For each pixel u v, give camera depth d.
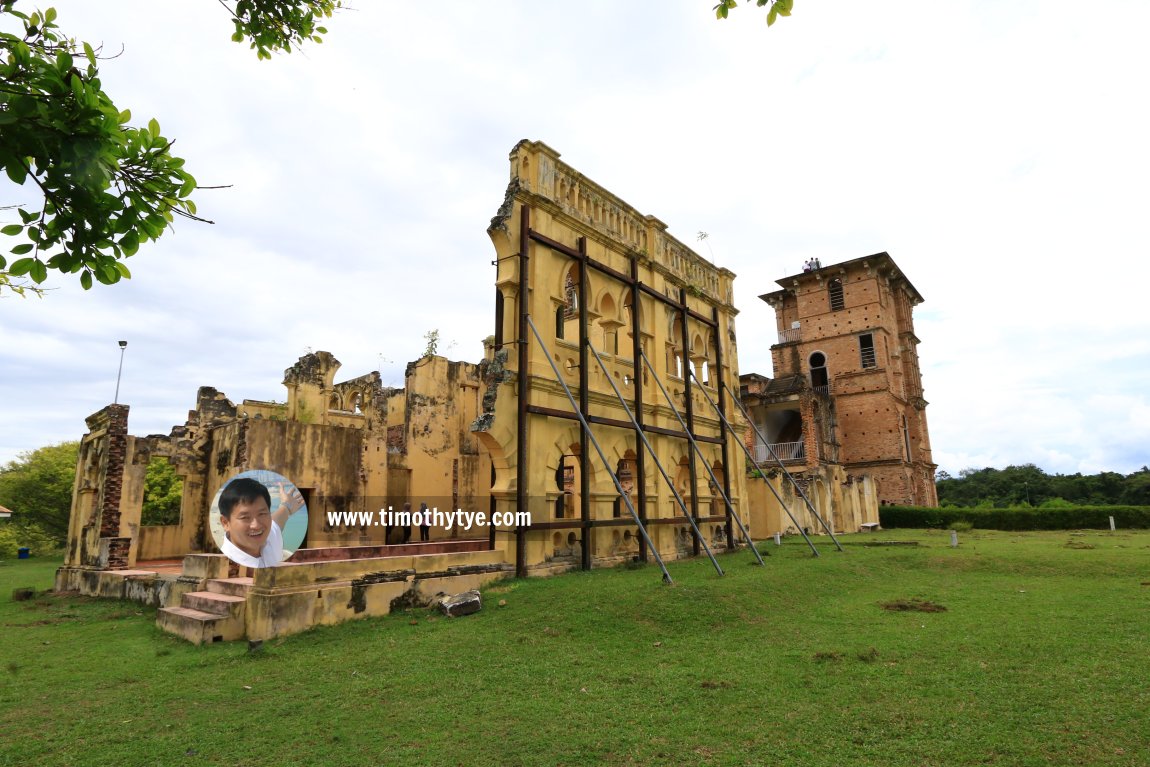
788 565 15.95
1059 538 24.84
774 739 5.79
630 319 20.67
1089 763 5.14
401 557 12.34
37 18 3.76
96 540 18.69
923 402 49.16
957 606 11.55
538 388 15.90
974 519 36.91
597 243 18.66
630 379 19.45
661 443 19.89
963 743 5.58
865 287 46.00
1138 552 16.97
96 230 3.90
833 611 11.37
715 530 22.03
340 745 5.95
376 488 21.91
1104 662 7.76
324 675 8.21
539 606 11.25
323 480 19.98
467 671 8.17
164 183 4.01
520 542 14.50
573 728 6.18
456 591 12.91
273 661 9.02
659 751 5.61
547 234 16.80
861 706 6.53
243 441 18.36
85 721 6.78
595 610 10.73
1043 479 73.50
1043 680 7.15
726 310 25.55
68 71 3.50
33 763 5.73
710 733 5.97
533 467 15.38
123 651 10.12
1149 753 5.27
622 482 20.88
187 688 7.89
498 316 15.80
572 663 8.41
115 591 16.59
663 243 21.78
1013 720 6.04
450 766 5.44
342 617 11.07
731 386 25.22
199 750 5.91
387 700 7.16
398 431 27.34
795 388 43.97
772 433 48.25
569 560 15.90
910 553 18.27
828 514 32.78
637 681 7.61
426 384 23.64
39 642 11.11
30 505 41.22
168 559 23.34
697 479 21.58
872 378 44.59
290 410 27.09
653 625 10.09
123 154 3.84
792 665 8.05
